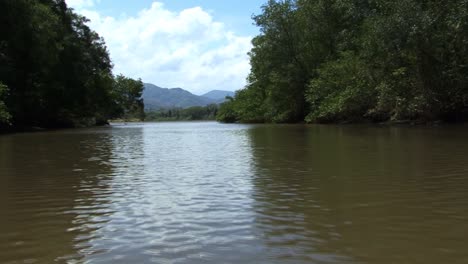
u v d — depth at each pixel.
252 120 68.56
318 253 4.69
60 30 50.41
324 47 47.53
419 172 9.68
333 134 24.31
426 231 5.39
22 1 37.84
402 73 30.12
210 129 42.00
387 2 31.52
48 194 8.10
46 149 18.22
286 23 49.44
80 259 4.64
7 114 33.66
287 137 23.33
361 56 34.28
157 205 7.07
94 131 40.06
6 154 15.96
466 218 5.93
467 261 4.37
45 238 5.40
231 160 13.08
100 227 5.85
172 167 11.70
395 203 6.86
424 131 23.75
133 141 23.50
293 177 9.53
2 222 6.17
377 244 4.95
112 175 10.37
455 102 30.38
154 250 4.88
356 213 6.32
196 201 7.32
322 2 45.69
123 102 84.06
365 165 11.04
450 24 27.59
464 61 29.59
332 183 8.67
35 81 44.09
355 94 35.91
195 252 4.79
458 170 9.78
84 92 56.44
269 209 6.66
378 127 30.91
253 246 4.95
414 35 28.66
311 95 44.31
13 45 38.81
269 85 53.78
